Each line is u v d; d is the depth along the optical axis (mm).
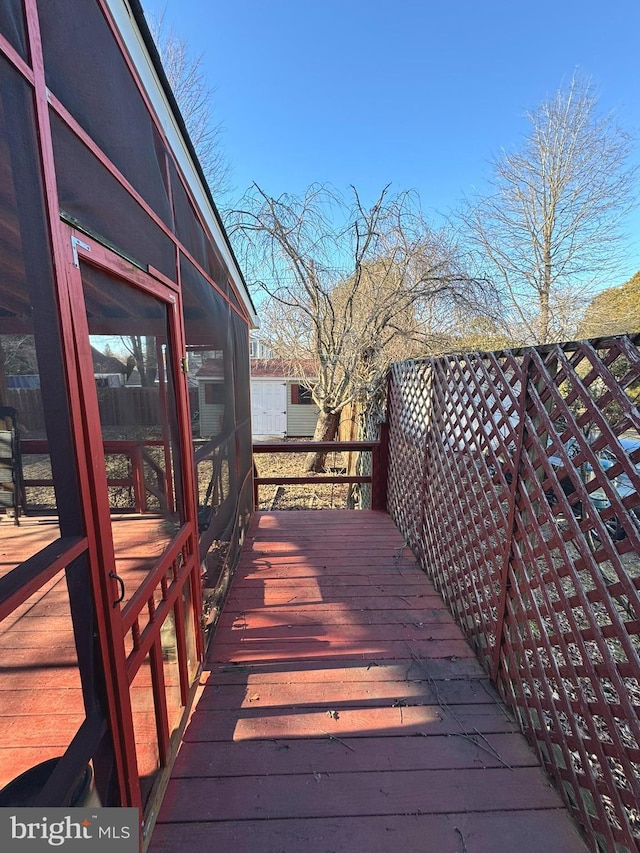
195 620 1872
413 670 2023
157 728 1364
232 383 2992
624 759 1166
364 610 2525
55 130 827
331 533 3748
